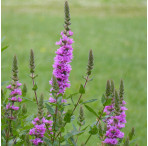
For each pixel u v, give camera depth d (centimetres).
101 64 406
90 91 281
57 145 122
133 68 396
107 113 125
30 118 127
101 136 123
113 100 125
